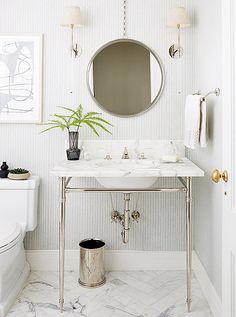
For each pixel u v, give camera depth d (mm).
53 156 2518
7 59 2475
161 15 2479
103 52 2486
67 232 2541
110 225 2543
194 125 2012
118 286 2260
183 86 2490
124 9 2475
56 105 2502
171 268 2539
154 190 1969
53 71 2492
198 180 2400
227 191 1411
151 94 2492
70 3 2475
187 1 2475
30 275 2434
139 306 1999
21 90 2482
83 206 2535
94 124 2498
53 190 2529
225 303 1450
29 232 2537
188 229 1980
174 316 1894
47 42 2482
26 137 2512
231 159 1362
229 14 1343
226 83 1395
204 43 2195
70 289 2207
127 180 2049
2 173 2379
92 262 2246
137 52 2486
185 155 2527
